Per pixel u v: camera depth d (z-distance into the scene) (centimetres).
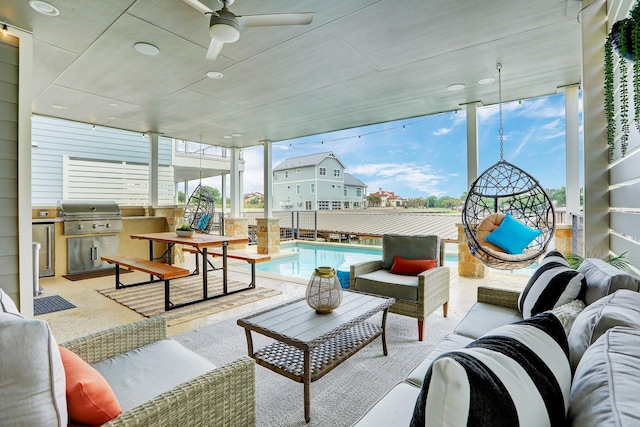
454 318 324
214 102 476
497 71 373
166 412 101
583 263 196
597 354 81
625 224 215
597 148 254
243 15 260
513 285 448
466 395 61
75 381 96
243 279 497
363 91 435
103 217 562
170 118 560
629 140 199
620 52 169
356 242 951
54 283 470
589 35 253
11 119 278
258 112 527
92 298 397
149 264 396
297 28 281
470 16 265
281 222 1031
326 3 248
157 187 662
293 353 206
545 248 353
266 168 746
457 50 322
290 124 604
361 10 256
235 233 814
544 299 171
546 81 405
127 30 286
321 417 178
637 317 98
